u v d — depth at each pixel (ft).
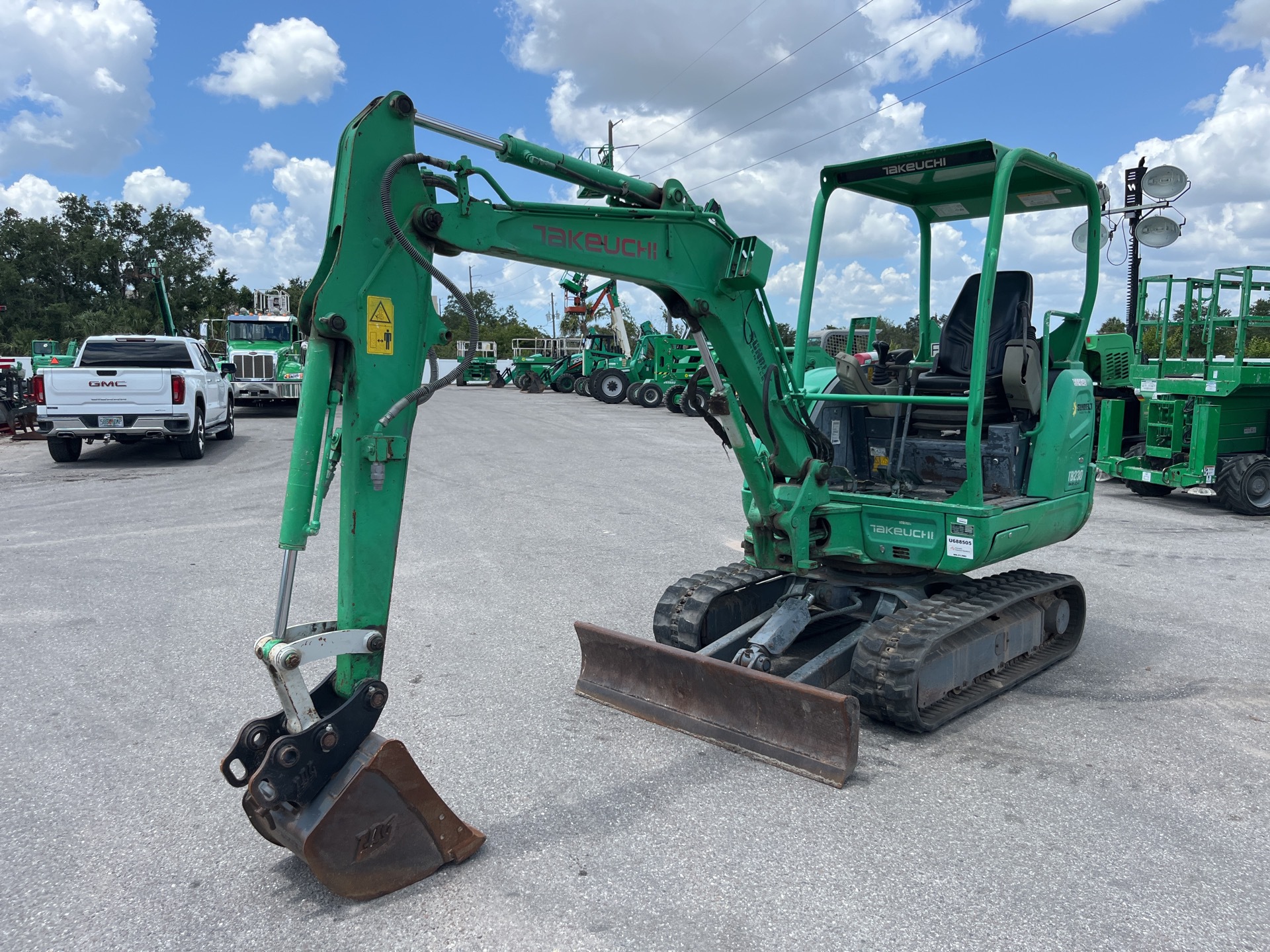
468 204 10.60
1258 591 22.82
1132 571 25.04
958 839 10.94
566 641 18.74
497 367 145.18
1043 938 8.93
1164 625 20.06
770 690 13.10
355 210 9.78
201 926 9.33
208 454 51.57
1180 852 10.65
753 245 13.26
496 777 12.65
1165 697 15.83
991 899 9.63
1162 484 36.09
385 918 9.41
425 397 10.25
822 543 15.52
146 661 17.51
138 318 213.87
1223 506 34.71
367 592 10.15
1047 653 17.49
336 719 9.59
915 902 9.57
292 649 9.34
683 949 8.80
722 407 13.92
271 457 49.85
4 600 21.83
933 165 15.35
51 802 12.09
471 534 29.68
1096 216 17.48
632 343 127.85
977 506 14.53
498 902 9.66
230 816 11.73
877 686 13.76
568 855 10.62
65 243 228.22
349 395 9.99
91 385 45.16
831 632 19.01
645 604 21.43
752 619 16.96
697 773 12.79
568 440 59.72
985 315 14.25
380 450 9.89
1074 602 18.20
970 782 12.52
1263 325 34.68
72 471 44.55
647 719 14.66
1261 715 14.99
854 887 9.86
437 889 9.94
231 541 28.50
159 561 25.79
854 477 18.06
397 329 10.14
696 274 13.38
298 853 9.52
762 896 9.71
